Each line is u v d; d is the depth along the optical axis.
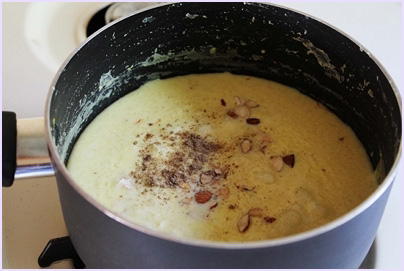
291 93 0.40
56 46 0.44
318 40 0.36
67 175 0.25
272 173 0.35
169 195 0.33
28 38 0.45
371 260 0.31
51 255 0.31
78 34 0.45
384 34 0.46
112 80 0.37
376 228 0.27
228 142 0.37
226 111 0.39
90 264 0.28
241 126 0.38
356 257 0.27
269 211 0.32
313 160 0.36
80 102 0.35
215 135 0.37
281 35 0.38
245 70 0.41
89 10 0.47
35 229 0.33
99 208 0.24
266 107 0.39
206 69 0.41
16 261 0.32
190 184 0.34
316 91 0.39
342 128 0.38
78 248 0.28
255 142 0.37
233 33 0.39
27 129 0.29
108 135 0.37
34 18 0.46
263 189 0.34
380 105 0.33
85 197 0.24
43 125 0.29
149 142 0.37
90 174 0.35
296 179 0.35
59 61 0.43
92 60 0.34
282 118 0.38
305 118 0.39
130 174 0.35
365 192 0.34
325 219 0.32
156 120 0.38
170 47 0.38
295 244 0.23
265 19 0.37
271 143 0.37
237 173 0.35
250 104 0.39
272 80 0.41
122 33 0.35
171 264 0.23
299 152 0.36
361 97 0.35
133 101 0.39
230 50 0.40
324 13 0.47
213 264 0.23
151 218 0.32
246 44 0.39
